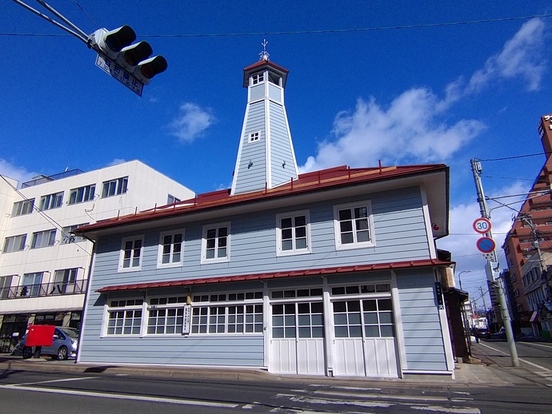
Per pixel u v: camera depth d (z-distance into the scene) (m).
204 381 11.01
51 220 33.81
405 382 10.24
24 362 18.02
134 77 6.20
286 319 13.20
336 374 11.82
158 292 15.95
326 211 13.72
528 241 61.72
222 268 14.95
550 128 59.25
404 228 12.33
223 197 18.38
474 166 16.77
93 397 8.12
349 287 12.55
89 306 17.47
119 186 31.36
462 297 17.52
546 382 10.13
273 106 20.14
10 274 34.03
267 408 6.93
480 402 7.42
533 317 51.41
